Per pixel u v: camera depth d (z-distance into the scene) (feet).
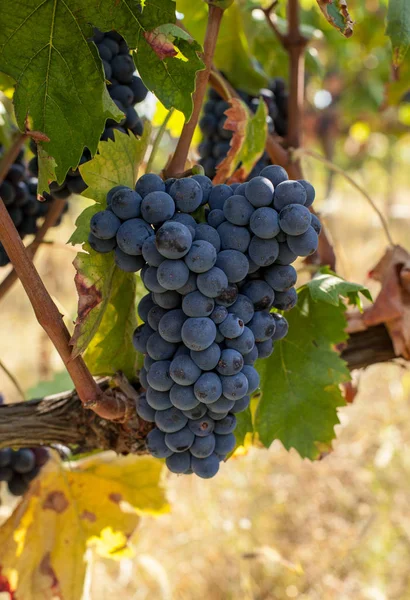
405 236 6.64
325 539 4.02
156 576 3.18
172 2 1.74
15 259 1.72
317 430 2.13
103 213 1.66
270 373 2.14
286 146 2.57
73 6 1.75
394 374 4.82
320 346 2.14
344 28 1.75
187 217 1.65
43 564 2.31
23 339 6.66
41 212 2.40
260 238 1.64
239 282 1.71
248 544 3.90
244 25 2.76
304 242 1.64
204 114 2.52
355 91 6.14
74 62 1.77
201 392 1.62
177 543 3.83
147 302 1.75
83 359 1.92
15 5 1.74
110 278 1.76
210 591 3.76
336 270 2.64
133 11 1.75
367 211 7.33
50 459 2.36
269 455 4.42
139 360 1.97
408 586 3.83
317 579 3.84
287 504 4.21
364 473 4.32
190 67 1.75
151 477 2.39
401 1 1.95
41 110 1.78
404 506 4.13
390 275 2.32
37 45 1.76
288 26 2.55
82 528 2.36
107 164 1.76
